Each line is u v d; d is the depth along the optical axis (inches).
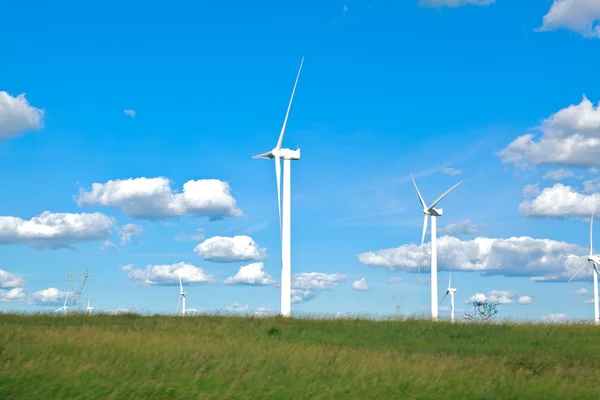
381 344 1087.6
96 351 788.0
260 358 809.5
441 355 965.2
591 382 794.8
